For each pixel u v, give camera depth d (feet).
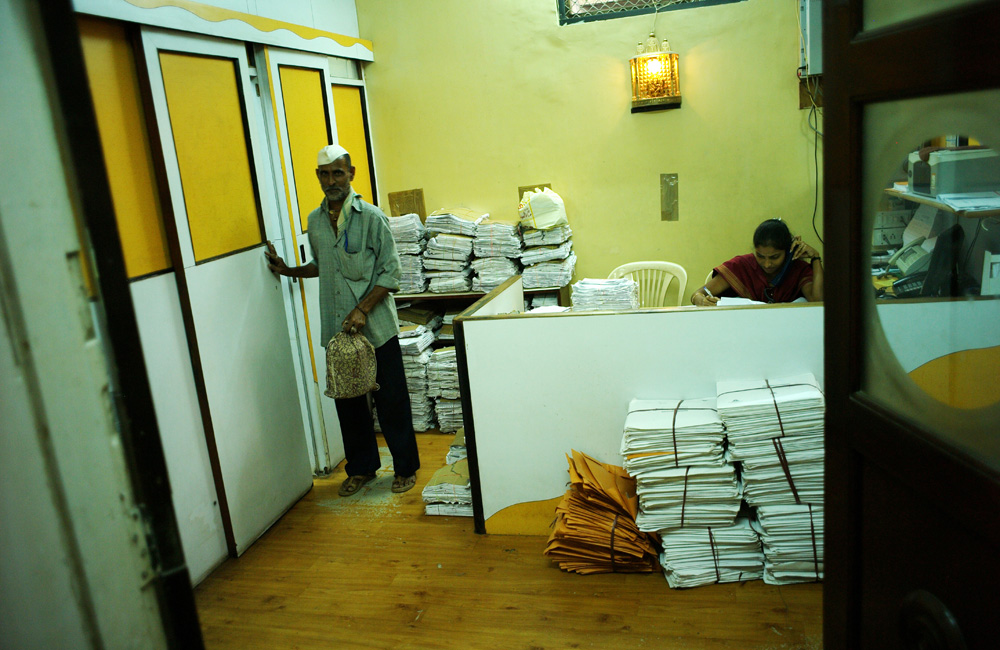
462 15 14.48
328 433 12.74
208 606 8.84
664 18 13.53
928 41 2.93
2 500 2.28
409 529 10.39
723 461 8.18
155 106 8.75
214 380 9.64
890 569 3.67
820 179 13.52
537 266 14.16
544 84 14.37
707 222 14.24
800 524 7.91
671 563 8.30
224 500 9.77
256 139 10.88
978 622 2.95
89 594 2.33
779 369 8.54
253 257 10.66
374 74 15.19
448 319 14.89
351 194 10.67
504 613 8.14
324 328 11.19
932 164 3.64
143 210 8.66
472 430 9.71
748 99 13.48
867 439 3.73
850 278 3.73
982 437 2.91
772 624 7.46
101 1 7.88
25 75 2.17
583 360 9.11
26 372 2.19
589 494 8.71
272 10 11.49
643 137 14.12
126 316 2.49
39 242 2.21
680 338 8.73
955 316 3.67
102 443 2.39
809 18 12.43
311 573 9.43
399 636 7.93
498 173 15.05
